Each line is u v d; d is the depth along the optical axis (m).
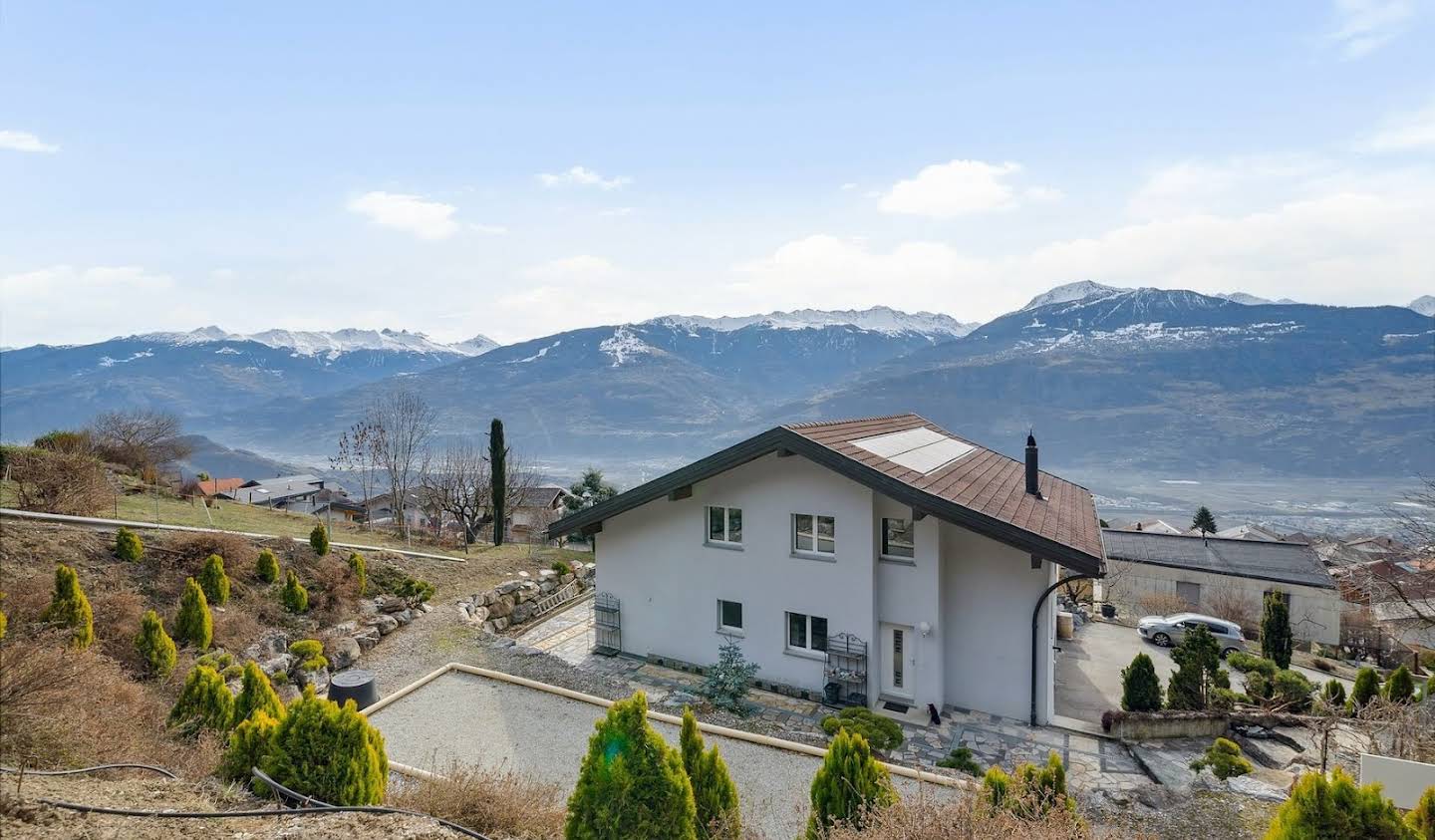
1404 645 31.88
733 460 17.27
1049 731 16.06
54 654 7.64
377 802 7.85
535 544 35.38
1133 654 23.20
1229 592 34.41
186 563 17.34
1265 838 7.43
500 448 33.69
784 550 17.78
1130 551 38.25
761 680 18.09
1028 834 6.54
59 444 26.38
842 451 16.83
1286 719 15.66
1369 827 6.74
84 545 16.34
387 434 43.69
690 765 8.73
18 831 5.46
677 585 19.39
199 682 10.37
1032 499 19.91
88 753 7.58
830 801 8.62
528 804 8.84
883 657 17.48
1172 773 13.49
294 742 7.69
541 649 20.89
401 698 15.38
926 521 16.67
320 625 18.08
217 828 6.35
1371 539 55.72
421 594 21.33
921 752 14.78
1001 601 16.88
